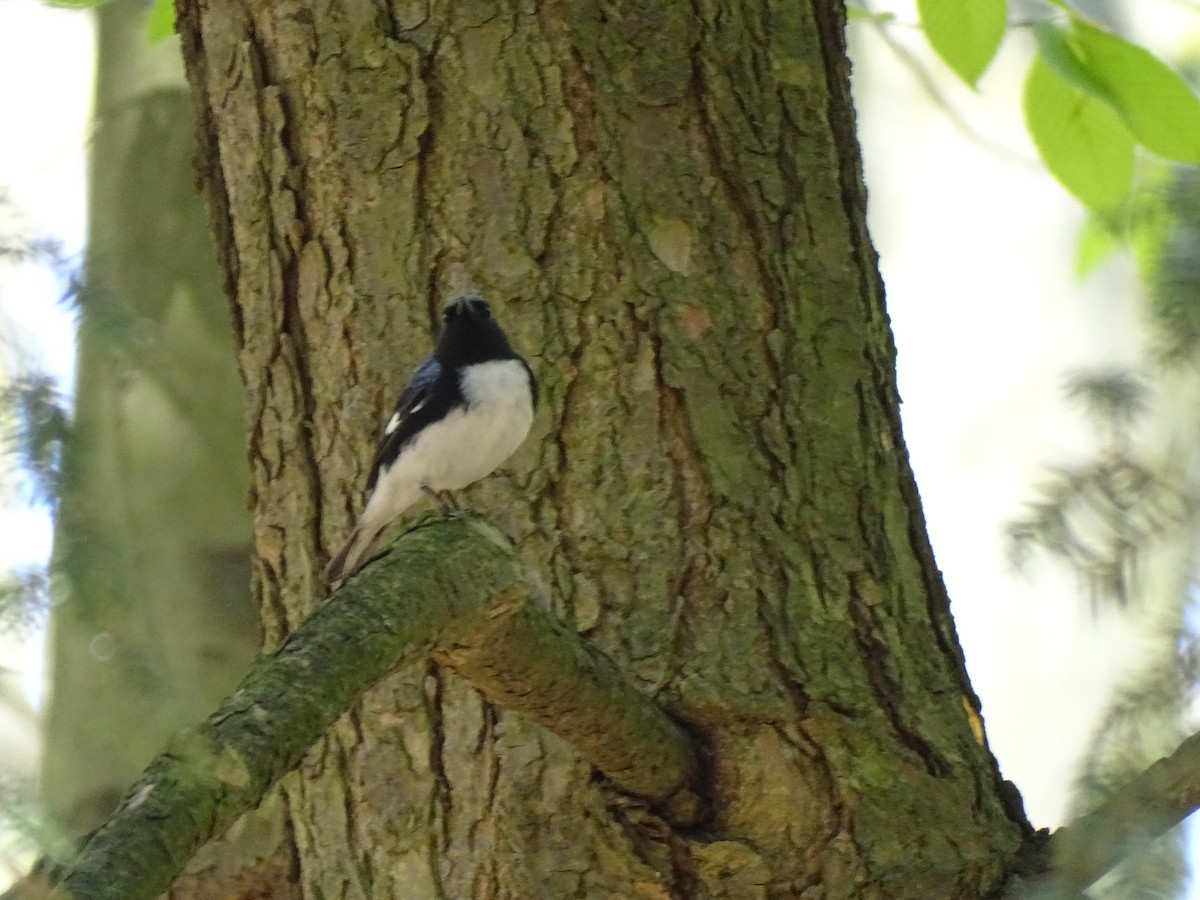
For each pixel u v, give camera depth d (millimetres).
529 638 5680
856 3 10719
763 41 7773
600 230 7285
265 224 7711
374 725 6934
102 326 3436
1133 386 2922
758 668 6672
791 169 7656
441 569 5504
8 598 3291
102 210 10148
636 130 7434
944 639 7270
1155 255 2945
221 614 9023
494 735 6699
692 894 6375
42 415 3301
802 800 6453
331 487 7441
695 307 7258
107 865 4008
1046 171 7977
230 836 7523
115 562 3395
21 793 3113
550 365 7156
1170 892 3252
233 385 9555
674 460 7023
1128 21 8664
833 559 7066
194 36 8133
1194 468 2883
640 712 6090
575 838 6449
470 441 7059
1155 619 3000
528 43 7453
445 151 7422
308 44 7660
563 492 7023
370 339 7387
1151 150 7305
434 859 6727
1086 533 2992
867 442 7422
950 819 6590
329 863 7020
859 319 7629
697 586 6832
